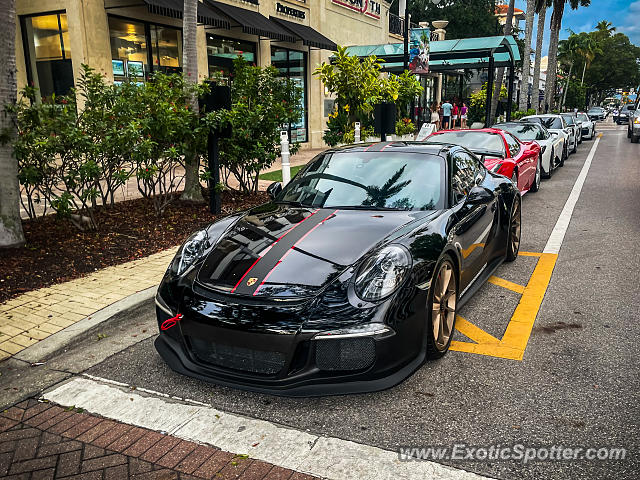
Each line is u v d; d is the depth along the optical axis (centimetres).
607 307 424
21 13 1166
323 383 276
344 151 456
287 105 881
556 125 1642
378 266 293
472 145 820
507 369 326
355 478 230
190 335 297
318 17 2000
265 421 278
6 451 260
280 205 408
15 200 560
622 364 328
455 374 322
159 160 842
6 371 340
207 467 242
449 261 343
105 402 302
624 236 654
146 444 262
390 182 401
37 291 461
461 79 3828
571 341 363
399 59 1994
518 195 556
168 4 1169
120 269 522
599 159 1622
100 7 1150
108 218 719
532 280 499
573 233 683
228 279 306
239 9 1554
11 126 541
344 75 1368
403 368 292
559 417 272
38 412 294
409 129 1705
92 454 255
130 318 424
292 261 308
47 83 1195
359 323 273
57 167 627
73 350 370
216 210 761
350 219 356
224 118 700
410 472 233
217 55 1559
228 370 292
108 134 617
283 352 273
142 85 697
